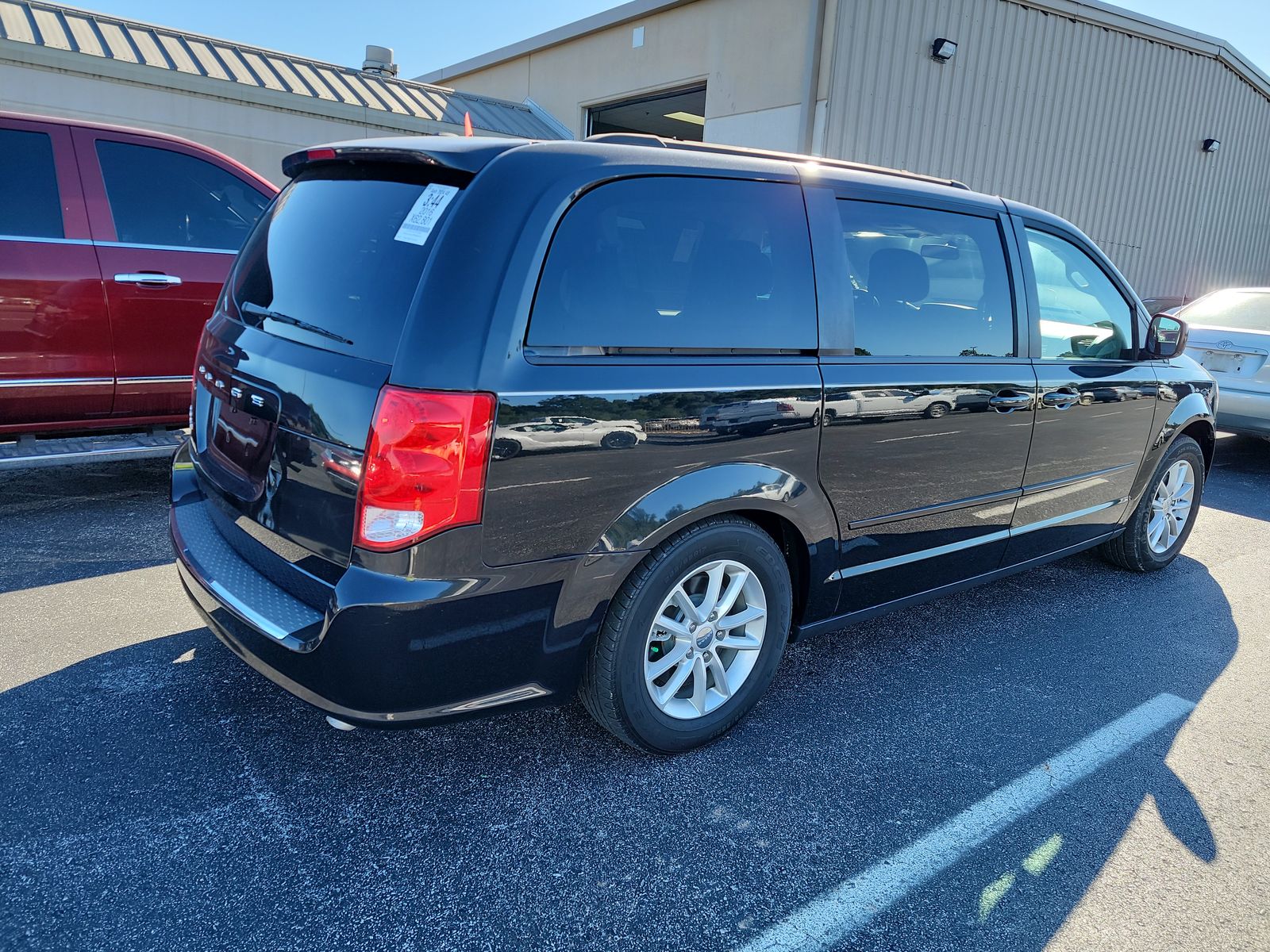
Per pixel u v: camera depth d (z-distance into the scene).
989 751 2.73
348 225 2.31
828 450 2.63
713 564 2.49
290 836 2.17
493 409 1.97
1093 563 4.64
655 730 2.50
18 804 2.21
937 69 11.38
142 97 9.21
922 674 3.25
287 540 2.19
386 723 2.07
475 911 1.96
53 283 4.08
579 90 14.12
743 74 11.36
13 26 8.80
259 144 10.05
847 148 10.80
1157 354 3.97
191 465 2.93
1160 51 13.87
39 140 4.12
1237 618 3.91
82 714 2.63
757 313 2.49
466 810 2.31
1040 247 3.45
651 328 2.27
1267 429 6.60
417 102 11.98
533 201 2.09
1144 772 2.65
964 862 2.21
